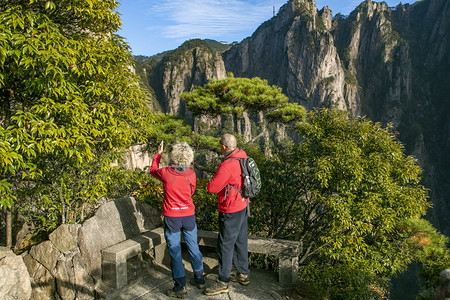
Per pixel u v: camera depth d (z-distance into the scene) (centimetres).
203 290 324
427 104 17850
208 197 716
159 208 654
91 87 375
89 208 473
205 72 19212
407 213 671
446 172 14712
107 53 402
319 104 17050
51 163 393
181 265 315
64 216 409
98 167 440
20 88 380
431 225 409
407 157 750
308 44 17550
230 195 311
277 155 827
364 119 758
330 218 658
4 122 388
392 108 17488
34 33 316
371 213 616
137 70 17988
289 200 717
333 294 597
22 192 401
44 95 371
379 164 678
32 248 347
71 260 322
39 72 326
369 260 650
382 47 19325
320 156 709
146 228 414
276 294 322
